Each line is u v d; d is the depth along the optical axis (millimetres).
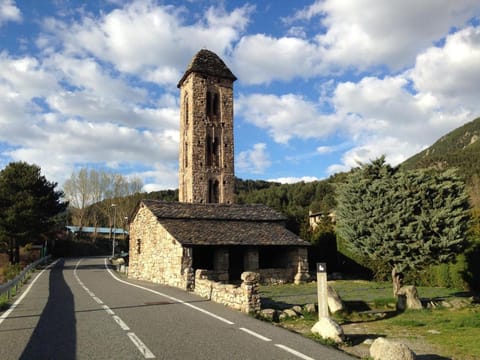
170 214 27391
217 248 25359
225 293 14242
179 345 8172
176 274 22938
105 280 26281
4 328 9859
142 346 8047
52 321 10773
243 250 29016
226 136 42938
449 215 17266
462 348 9898
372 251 18297
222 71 43531
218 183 41906
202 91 42312
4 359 7180
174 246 23766
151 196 100000
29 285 22016
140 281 26469
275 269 26984
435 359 8945
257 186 124250
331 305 15109
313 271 34469
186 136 43469
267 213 31500
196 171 40812
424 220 17344
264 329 9969
